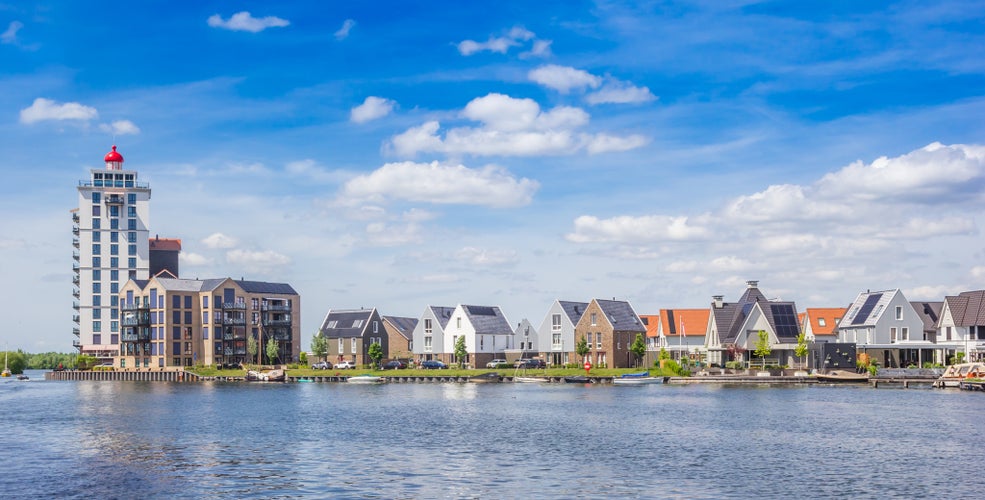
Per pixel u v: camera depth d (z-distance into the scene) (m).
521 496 45.69
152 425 78.81
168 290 190.62
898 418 78.56
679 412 85.88
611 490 46.94
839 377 132.50
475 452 59.84
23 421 84.19
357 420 81.19
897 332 146.88
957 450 59.28
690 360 157.88
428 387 133.62
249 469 53.97
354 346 193.25
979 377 118.19
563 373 148.25
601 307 169.25
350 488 47.97
